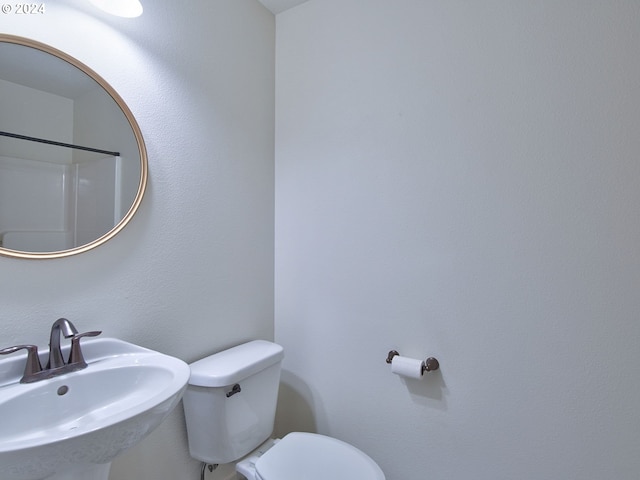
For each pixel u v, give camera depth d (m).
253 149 1.63
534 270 1.16
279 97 1.75
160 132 1.22
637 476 1.02
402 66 1.40
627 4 1.03
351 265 1.53
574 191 1.10
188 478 1.30
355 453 1.23
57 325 0.90
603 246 1.07
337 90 1.57
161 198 1.22
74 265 0.99
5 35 0.87
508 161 1.20
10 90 0.90
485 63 1.24
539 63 1.15
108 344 1.03
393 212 1.42
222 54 1.47
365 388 1.49
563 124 1.11
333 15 1.59
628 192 1.03
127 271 1.12
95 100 1.05
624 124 1.04
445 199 1.31
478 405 1.25
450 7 1.30
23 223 0.91
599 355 1.07
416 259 1.37
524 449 1.18
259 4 1.68
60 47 0.97
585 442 1.09
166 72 1.25
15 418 0.78
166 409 0.79
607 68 1.05
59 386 0.86
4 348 0.86
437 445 1.33
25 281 0.90
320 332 1.62
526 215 1.17
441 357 1.32
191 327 1.33
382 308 1.45
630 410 1.03
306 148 1.66
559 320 1.12
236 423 1.25
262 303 1.68
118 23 1.11
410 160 1.38
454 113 1.29
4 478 0.63
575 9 1.09
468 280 1.27
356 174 1.52
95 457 0.69
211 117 1.42
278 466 1.17
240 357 1.35
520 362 1.18
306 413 1.66
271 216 1.74
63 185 0.99
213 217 1.42
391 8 1.43
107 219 1.07
